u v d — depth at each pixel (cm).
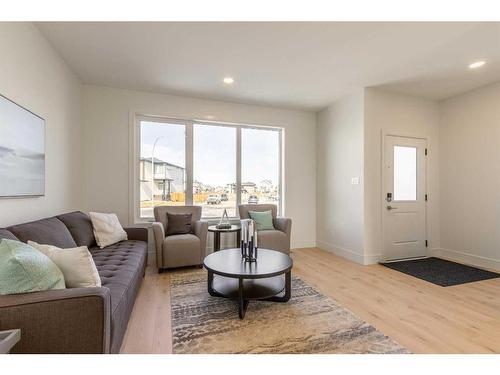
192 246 327
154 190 399
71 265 136
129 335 180
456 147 388
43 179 236
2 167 175
